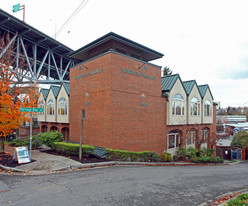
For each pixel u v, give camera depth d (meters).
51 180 7.07
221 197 6.04
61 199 5.35
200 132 20.69
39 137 13.56
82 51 15.56
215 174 10.13
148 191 6.19
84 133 14.23
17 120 11.74
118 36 13.45
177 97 17.20
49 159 10.39
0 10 18.27
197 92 19.98
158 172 9.22
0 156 11.20
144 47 15.22
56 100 20.69
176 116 16.97
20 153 9.66
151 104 14.80
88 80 14.08
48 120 22.25
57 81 29.06
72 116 15.87
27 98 12.29
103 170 8.79
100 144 12.52
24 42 24.67
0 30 20.77
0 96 10.87
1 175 7.84
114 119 11.96
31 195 5.63
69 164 9.29
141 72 14.05
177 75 17.33
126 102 12.80
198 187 7.02
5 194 5.72
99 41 13.97
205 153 18.80
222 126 64.19
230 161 21.48
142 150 13.80
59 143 12.35
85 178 7.37
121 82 12.55
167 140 16.64
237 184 8.03
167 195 5.93
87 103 14.03
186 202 5.46
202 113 20.67
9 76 12.43
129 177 7.73
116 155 10.97
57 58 33.06
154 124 15.02
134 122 13.30
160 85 15.86
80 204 5.05
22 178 7.37
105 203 5.14
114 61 12.20
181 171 10.19
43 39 24.27
